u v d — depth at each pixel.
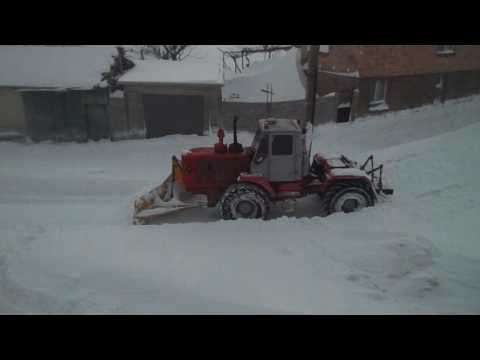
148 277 5.80
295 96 17.52
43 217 8.61
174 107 16.38
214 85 15.78
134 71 16.86
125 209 8.88
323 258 6.34
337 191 8.04
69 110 15.45
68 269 6.05
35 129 15.46
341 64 16.78
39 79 14.80
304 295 5.44
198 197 8.27
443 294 5.43
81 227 7.72
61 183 10.75
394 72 16.80
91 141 15.74
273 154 7.85
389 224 7.45
